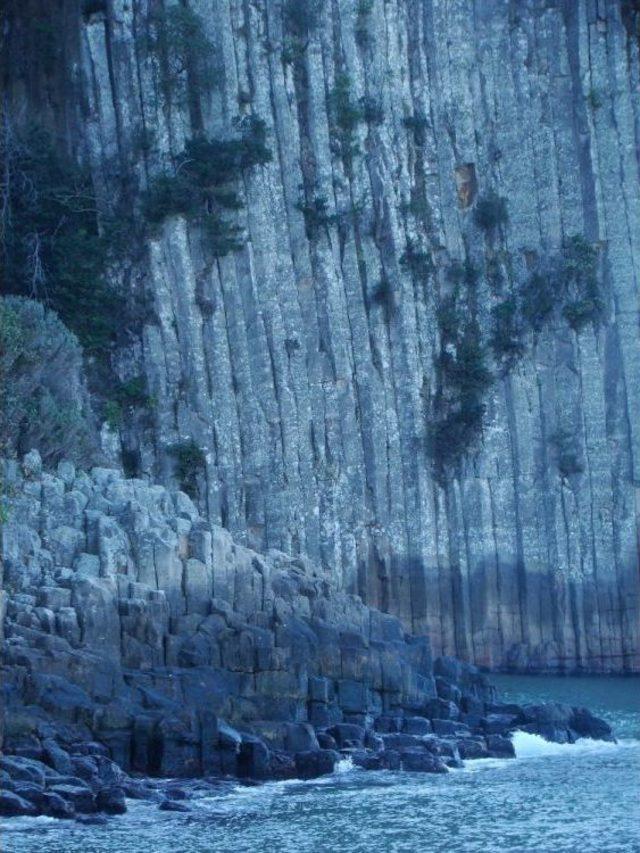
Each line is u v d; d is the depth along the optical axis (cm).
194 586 4503
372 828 3281
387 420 7444
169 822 3281
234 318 7294
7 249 7244
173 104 7500
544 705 4650
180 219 7312
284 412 7244
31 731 3606
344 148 7612
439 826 3319
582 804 3562
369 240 7600
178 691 4009
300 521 7181
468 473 7488
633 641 7431
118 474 5075
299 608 4662
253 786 3706
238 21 7619
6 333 5362
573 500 7525
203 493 7100
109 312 7300
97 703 3775
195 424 7156
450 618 7375
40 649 3850
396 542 7331
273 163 7512
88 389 7119
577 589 7456
